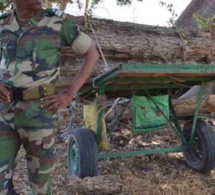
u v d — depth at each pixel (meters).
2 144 1.94
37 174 2.03
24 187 3.23
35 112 1.93
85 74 2.05
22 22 1.94
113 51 5.17
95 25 5.25
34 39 1.91
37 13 1.96
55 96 1.97
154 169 3.85
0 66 1.99
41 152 1.98
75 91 2.02
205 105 5.02
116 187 3.09
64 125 5.42
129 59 5.40
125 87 3.62
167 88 3.95
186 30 5.97
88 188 3.03
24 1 1.88
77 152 3.47
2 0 6.57
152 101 3.70
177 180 3.51
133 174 3.66
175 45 5.64
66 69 4.89
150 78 3.44
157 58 5.55
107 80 3.21
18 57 1.91
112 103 4.42
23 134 1.97
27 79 1.91
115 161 4.10
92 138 3.43
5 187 2.00
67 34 2.02
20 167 3.80
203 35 6.04
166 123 3.83
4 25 1.96
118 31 5.38
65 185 3.22
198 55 5.89
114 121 4.12
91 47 2.07
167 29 5.82
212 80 3.70
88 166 3.32
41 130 1.95
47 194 2.08
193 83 3.98
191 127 3.89
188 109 4.91
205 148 3.62
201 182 3.47
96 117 3.51
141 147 4.77
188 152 3.94
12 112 1.94
